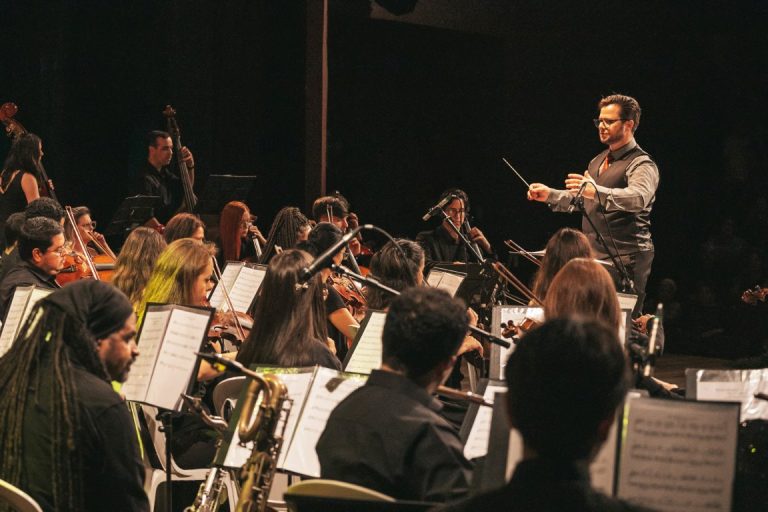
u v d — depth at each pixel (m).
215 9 8.80
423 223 11.25
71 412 2.42
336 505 2.04
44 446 2.45
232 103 8.87
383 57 10.82
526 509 1.45
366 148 11.02
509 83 10.38
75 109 9.55
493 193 10.83
